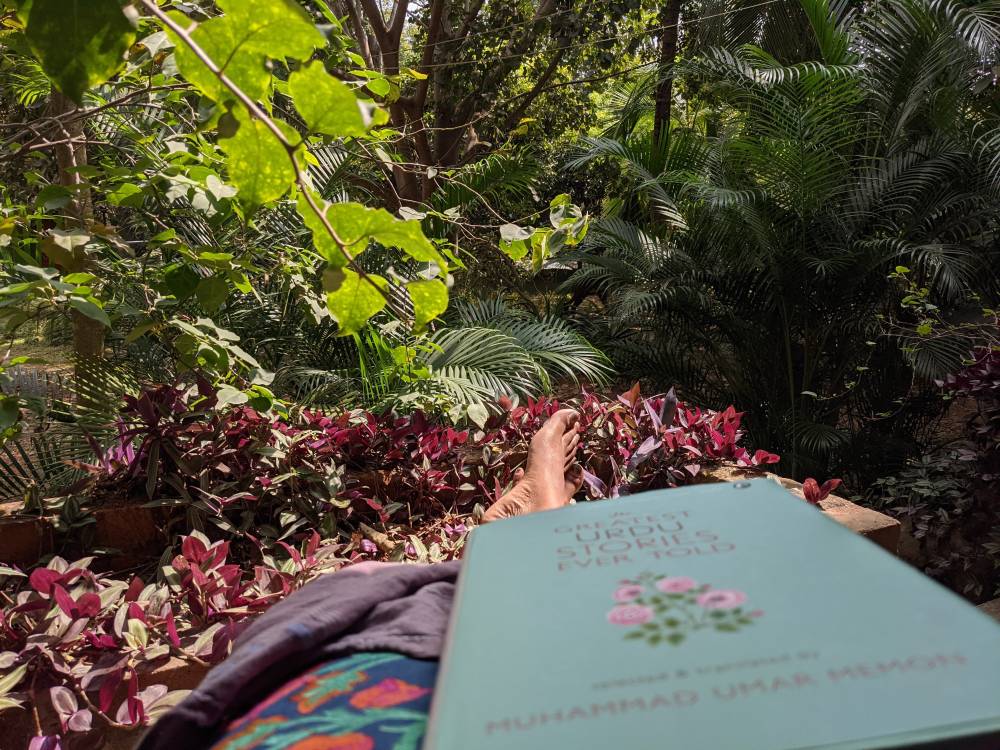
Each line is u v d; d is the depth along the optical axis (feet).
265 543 6.60
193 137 6.56
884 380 17.31
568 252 19.70
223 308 10.65
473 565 1.69
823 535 1.65
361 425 7.63
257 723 1.69
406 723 1.60
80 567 5.16
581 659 1.24
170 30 2.05
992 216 16.16
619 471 7.09
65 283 5.02
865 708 1.05
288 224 10.53
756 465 7.45
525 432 8.02
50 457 8.19
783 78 16.38
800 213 16.39
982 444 10.14
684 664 1.20
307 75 2.11
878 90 17.58
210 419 6.92
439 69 28.68
